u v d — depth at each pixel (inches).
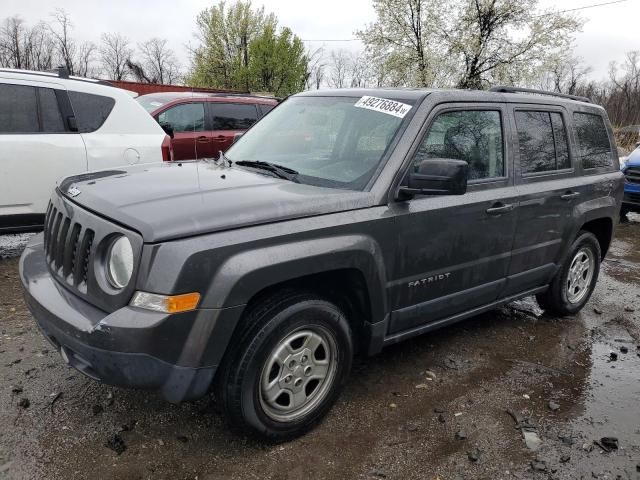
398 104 134.4
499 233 147.6
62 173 222.8
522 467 110.8
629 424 128.3
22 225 219.5
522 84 1034.1
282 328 105.5
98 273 99.0
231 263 96.3
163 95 384.2
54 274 113.2
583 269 194.1
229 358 102.7
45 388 128.9
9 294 189.3
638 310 208.4
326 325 113.7
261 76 1412.4
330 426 120.8
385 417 125.5
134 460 106.0
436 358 156.8
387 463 109.8
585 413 132.1
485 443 118.0
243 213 101.0
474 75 1058.1
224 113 382.3
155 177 122.8
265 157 144.3
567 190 170.4
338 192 118.0
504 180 149.8
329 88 163.6
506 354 162.7
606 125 199.0
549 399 137.9
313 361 114.8
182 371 95.8
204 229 95.7
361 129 133.8
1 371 135.9
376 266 117.4
